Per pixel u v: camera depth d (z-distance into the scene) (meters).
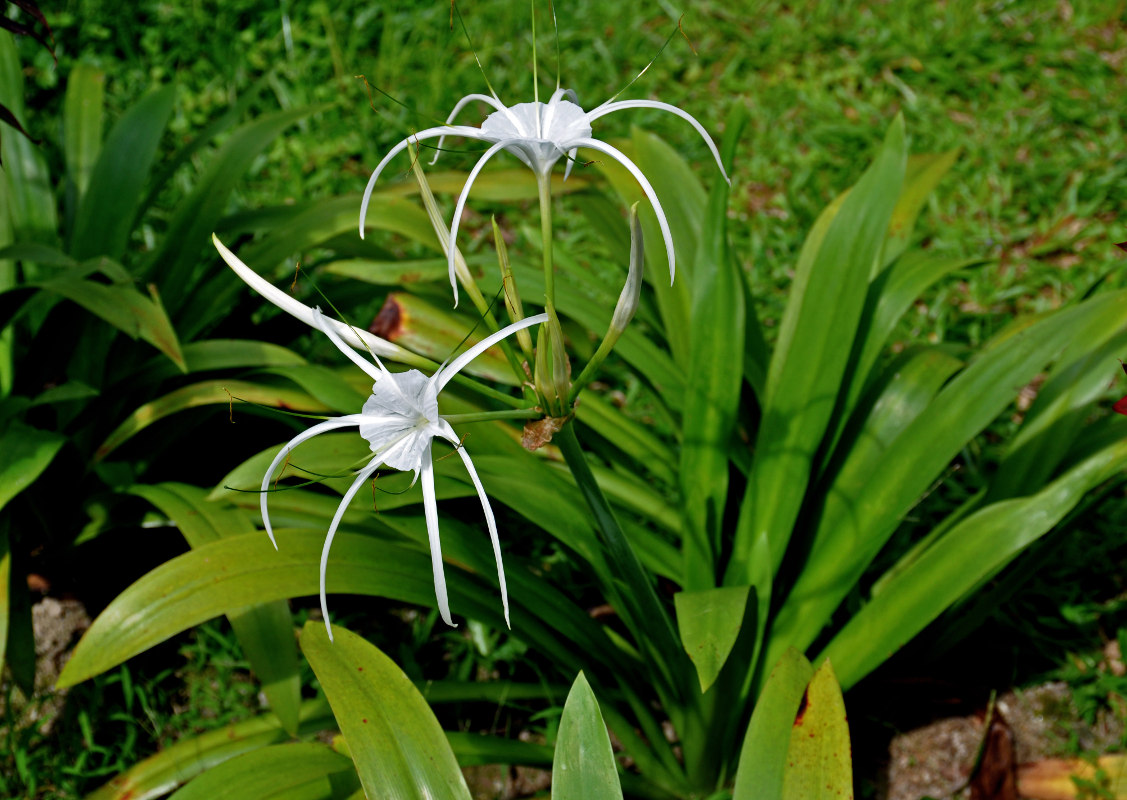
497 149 1.13
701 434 1.93
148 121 2.54
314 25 4.21
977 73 4.04
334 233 2.39
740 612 1.53
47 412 2.37
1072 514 1.95
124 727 2.25
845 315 1.92
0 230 2.34
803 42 4.19
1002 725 2.15
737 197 3.65
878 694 2.23
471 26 4.24
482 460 1.89
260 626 1.85
